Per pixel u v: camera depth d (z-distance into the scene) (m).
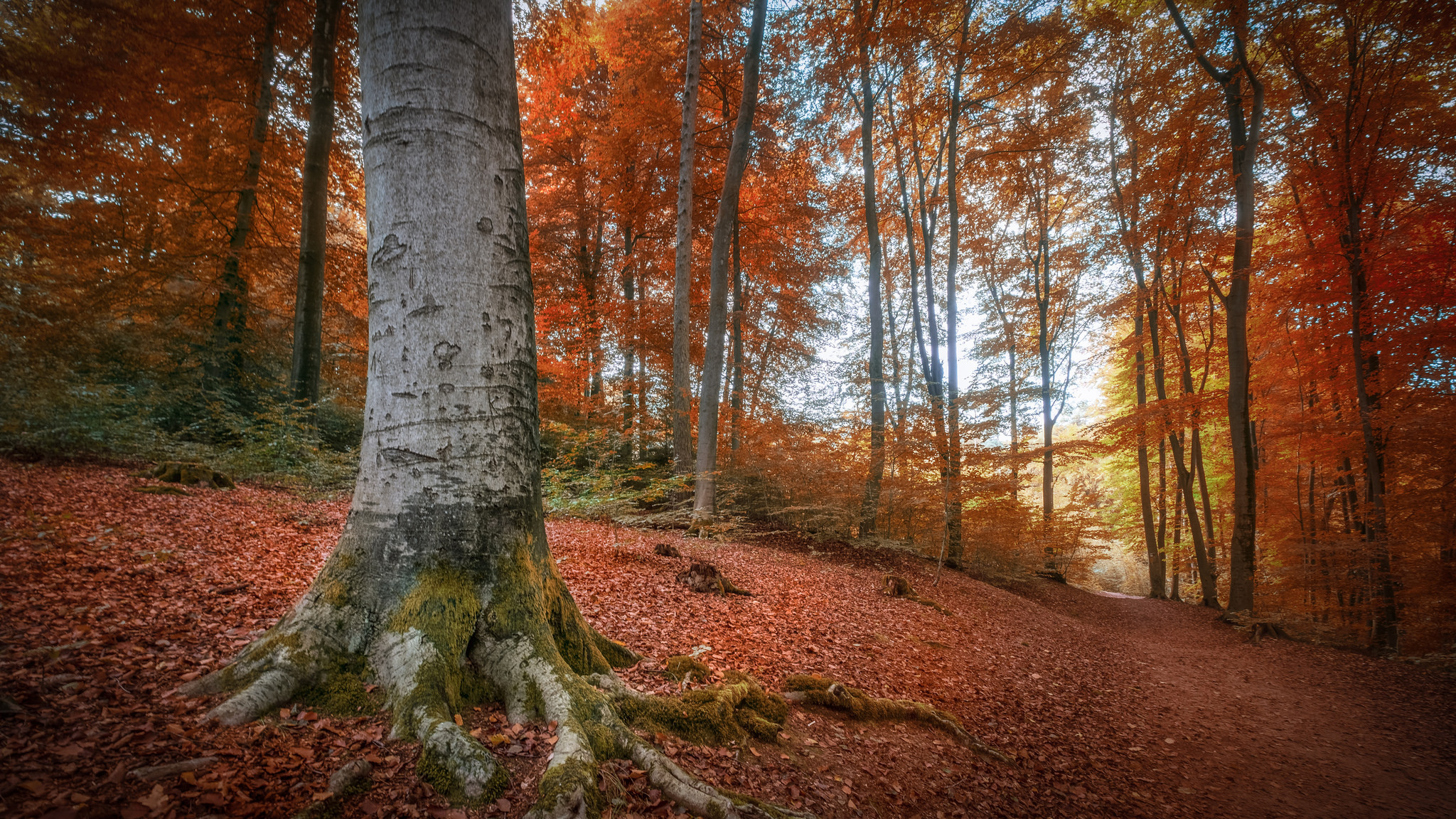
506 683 2.85
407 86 2.99
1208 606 16.45
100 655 2.76
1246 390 13.39
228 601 3.81
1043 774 4.51
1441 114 11.38
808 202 17.42
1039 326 21.84
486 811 2.23
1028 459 13.89
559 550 7.28
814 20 14.63
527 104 16.44
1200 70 15.22
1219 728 6.46
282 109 13.10
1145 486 19.53
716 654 4.76
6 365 6.95
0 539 4.00
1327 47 12.96
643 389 17.08
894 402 17.75
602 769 2.49
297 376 10.29
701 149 16.81
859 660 5.73
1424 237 11.20
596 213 17.66
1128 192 17.02
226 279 11.52
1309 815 4.69
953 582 11.55
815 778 3.38
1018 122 15.91
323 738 2.42
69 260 9.65
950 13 14.80
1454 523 11.41
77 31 9.62
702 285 18.19
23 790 1.80
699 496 11.48
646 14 14.51
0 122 9.02
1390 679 8.91
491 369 3.11
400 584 2.90
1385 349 11.91
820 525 12.76
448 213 3.01
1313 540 14.38
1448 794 5.22
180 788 1.98
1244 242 13.01
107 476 6.61
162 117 10.83
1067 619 11.93
